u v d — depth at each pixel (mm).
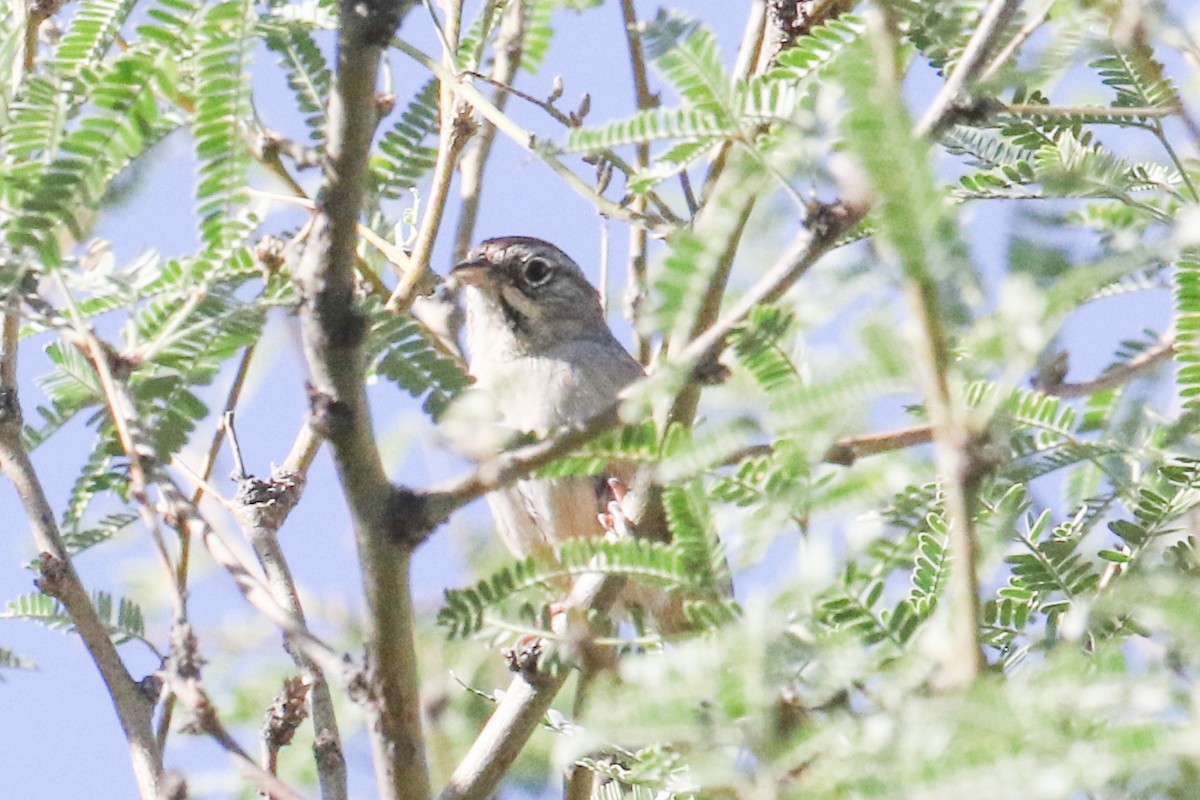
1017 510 6582
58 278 6188
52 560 7316
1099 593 6414
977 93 5555
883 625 5605
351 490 5684
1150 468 6953
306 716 7988
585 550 5922
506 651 7152
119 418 6207
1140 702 4379
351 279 5543
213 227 5828
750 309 5414
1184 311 6336
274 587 7996
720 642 5168
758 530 5684
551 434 6324
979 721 4293
